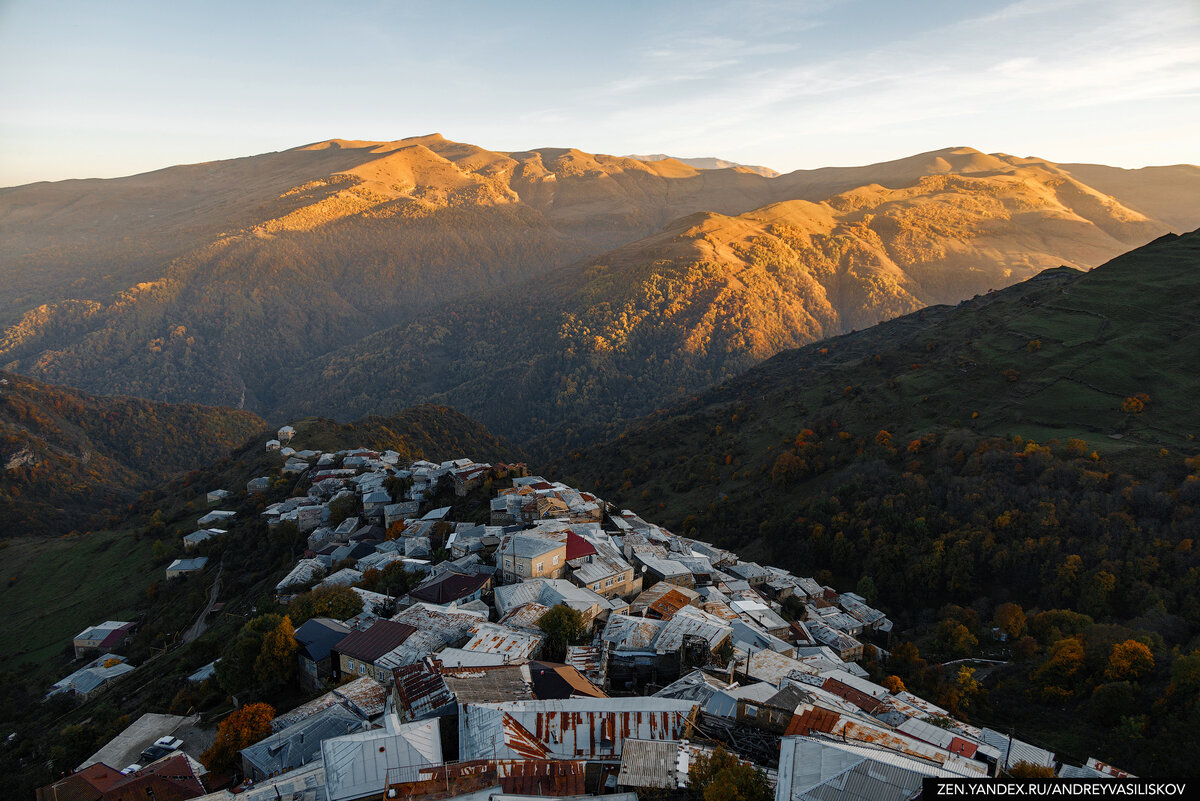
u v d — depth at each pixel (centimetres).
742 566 10594
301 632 6781
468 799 3738
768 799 3525
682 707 4509
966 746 4538
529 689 4900
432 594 7381
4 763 7725
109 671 10112
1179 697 6238
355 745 4125
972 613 9856
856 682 6012
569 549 8375
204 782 4972
